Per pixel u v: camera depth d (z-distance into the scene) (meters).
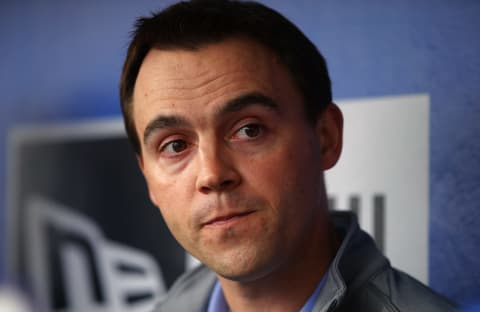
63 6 5.45
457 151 3.94
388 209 4.12
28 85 5.57
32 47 5.57
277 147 2.71
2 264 5.61
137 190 5.03
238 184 2.66
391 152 4.14
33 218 5.48
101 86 5.25
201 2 2.92
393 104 4.16
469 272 3.87
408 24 4.17
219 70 2.72
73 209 5.31
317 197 2.93
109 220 5.13
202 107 2.69
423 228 4.01
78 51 5.37
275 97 2.75
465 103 3.94
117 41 5.20
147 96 2.83
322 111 3.07
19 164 5.57
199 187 2.66
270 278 2.88
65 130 5.38
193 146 2.78
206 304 3.42
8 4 5.70
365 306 2.78
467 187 3.90
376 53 4.27
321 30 4.50
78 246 5.27
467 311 3.85
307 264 2.94
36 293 5.45
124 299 5.03
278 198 2.67
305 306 2.89
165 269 4.87
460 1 4.00
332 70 4.41
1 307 5.53
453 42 4.01
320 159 3.00
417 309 2.72
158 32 2.87
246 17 2.84
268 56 2.81
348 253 2.95
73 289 5.28
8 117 5.63
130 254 5.02
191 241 2.77
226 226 2.64
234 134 2.72
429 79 4.06
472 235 3.87
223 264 2.66
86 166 5.26
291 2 4.63
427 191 4.01
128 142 5.09
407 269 4.03
